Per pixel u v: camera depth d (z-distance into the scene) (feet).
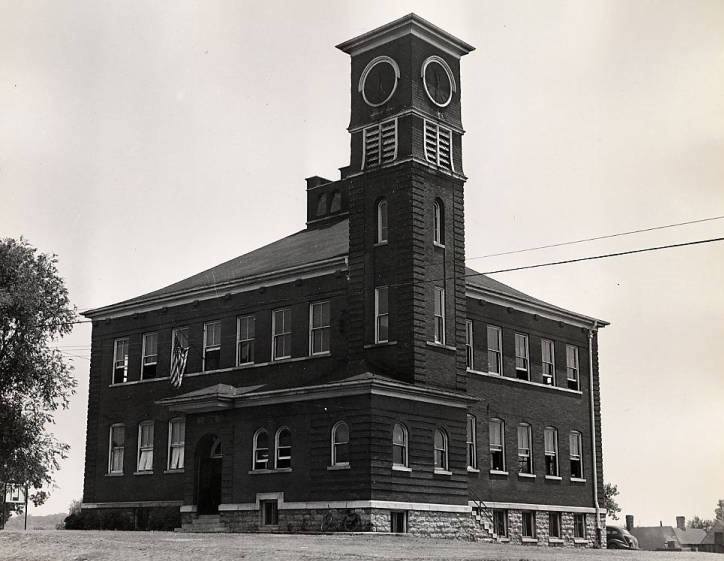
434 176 144.05
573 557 82.38
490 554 82.64
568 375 178.91
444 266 142.92
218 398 140.87
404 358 135.03
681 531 387.96
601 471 181.27
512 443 160.97
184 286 171.53
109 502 173.78
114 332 181.16
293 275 151.12
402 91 143.43
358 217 144.25
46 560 81.35
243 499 138.31
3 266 175.32
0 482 179.11
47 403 180.65
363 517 123.44
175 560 75.92
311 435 131.75
